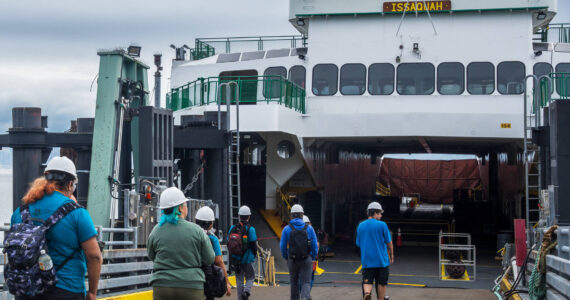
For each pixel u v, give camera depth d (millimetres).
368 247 10094
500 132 20859
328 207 28234
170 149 15719
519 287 12312
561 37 24359
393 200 35375
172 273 6246
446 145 31609
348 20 22703
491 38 21906
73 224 4809
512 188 29781
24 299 4660
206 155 17688
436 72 22078
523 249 13305
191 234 6332
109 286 10156
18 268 4555
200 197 18391
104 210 14430
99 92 15047
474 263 18906
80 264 4891
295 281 10609
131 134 16641
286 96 20641
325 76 22719
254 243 11016
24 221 4766
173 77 24578
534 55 21641
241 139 22875
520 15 21844
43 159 17406
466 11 21844
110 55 15117
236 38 25047
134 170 16500
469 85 21906
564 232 7980
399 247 27328
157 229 6422
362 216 36594
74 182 5086
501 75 21781
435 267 21781
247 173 25000
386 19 22453
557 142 14117
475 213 32438
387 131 21406
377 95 22312
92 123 18312
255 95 22062
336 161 29953
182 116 19422
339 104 22500
